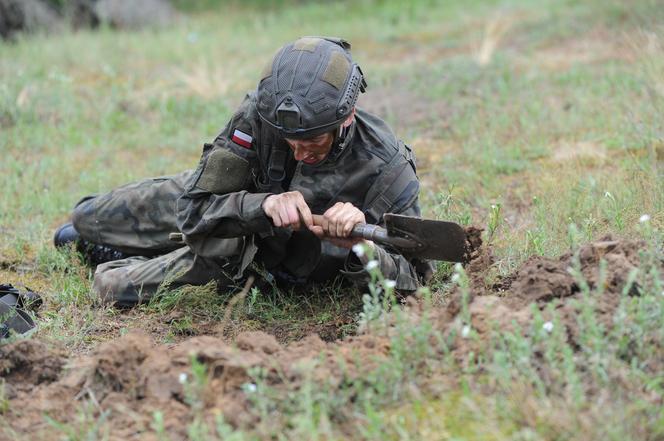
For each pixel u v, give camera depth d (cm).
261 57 2017
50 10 2402
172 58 2005
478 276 688
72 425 550
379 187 721
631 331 546
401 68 1806
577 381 500
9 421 557
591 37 1845
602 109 1286
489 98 1462
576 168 1056
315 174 718
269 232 705
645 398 505
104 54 2014
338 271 777
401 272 722
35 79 1738
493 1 2539
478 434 498
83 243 899
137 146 1407
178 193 839
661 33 1360
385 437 499
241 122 719
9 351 605
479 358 550
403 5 2638
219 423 488
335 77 658
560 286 607
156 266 797
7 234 1008
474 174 1118
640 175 928
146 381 568
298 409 521
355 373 547
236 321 756
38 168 1259
